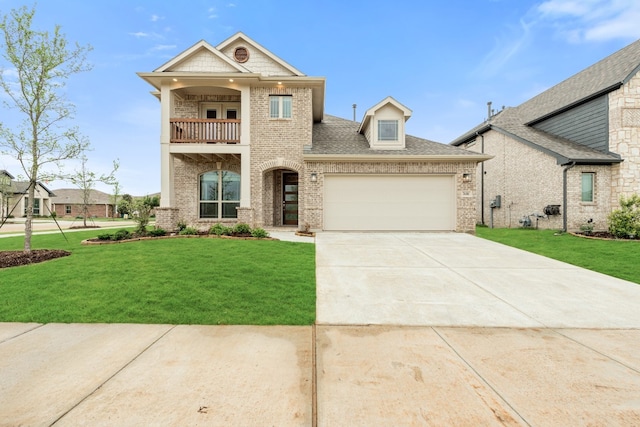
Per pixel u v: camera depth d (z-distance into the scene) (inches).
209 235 397.4
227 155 502.6
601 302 182.5
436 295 193.8
